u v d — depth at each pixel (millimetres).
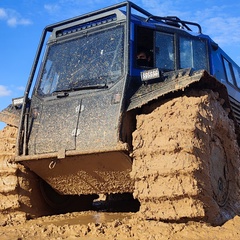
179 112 3525
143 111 3811
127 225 3307
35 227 3590
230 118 4418
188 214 3209
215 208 3461
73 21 4586
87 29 4508
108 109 3771
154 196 3316
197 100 3553
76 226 3408
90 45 4379
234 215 3922
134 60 4074
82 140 3783
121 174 3867
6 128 4398
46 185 4520
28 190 4227
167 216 3275
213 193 3652
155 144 3436
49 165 3979
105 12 4398
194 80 3422
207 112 3639
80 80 4188
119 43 4152
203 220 3307
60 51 4582
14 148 4199
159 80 3799
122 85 3811
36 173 4258
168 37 4523
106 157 3693
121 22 4262
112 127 3672
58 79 4367
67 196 4852
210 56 4871
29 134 4113
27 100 4277
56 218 4168
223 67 5523
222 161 4023
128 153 3598
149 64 4402
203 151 3406
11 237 3227
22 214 4160
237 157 4277
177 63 4465
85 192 4332
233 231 3119
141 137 3551
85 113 3881
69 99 4051
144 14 4535
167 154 3354
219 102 4078
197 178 3258
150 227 3195
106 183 4090
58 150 3867
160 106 3658
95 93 3922
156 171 3334
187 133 3373
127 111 3705
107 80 3994
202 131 3482
